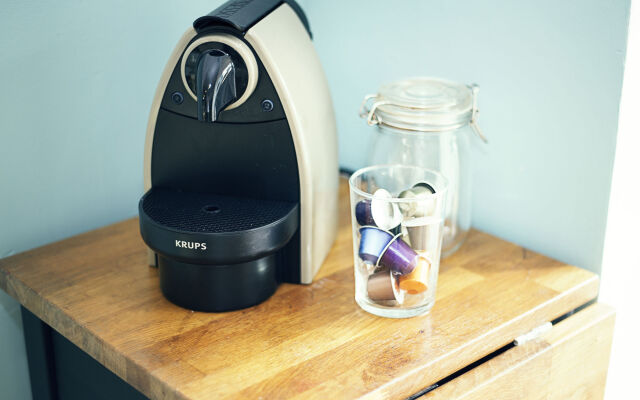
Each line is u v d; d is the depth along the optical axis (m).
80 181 0.95
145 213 0.73
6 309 0.91
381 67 1.04
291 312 0.75
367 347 0.69
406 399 0.67
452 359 0.68
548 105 0.85
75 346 0.81
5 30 0.82
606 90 0.79
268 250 0.72
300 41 0.79
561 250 0.89
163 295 0.78
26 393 0.98
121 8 0.92
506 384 0.70
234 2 0.75
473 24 0.90
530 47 0.85
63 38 0.87
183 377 0.63
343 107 1.13
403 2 0.98
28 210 0.91
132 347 0.68
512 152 0.91
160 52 0.98
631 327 0.96
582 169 0.84
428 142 0.82
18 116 0.86
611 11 0.76
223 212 0.74
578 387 0.82
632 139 0.82
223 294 0.74
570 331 0.78
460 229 0.90
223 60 0.68
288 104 0.72
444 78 0.96
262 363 0.66
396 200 0.71
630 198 0.86
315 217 0.79
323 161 0.81
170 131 0.77
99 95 0.93
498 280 0.83
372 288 0.73
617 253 0.88
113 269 0.84
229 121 0.74
